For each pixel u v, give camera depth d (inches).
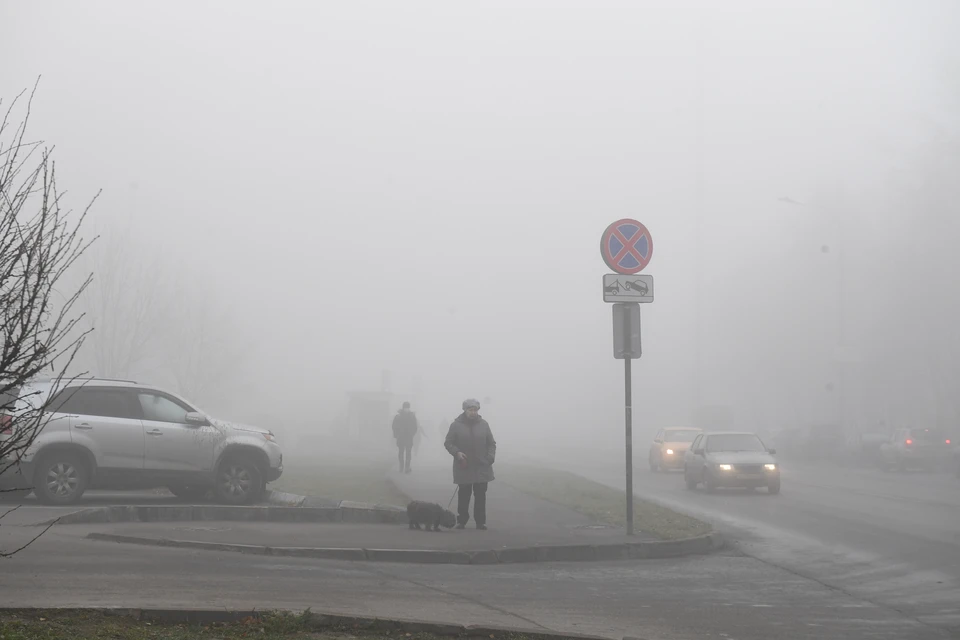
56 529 639.1
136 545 583.5
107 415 808.9
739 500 1141.1
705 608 475.5
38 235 306.8
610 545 655.8
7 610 352.8
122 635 334.3
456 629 383.6
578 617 440.1
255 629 364.8
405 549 615.2
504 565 609.6
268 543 616.7
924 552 679.1
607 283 727.1
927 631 428.1
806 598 508.7
